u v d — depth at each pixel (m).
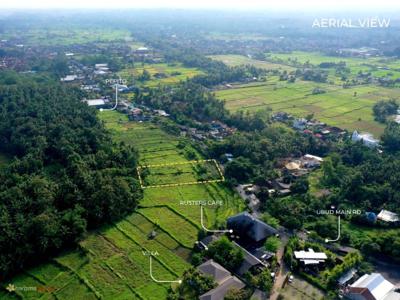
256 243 101.25
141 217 115.25
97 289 88.12
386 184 124.12
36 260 96.50
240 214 107.94
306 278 91.19
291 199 123.44
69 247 101.50
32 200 107.69
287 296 85.81
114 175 127.88
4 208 103.12
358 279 88.56
